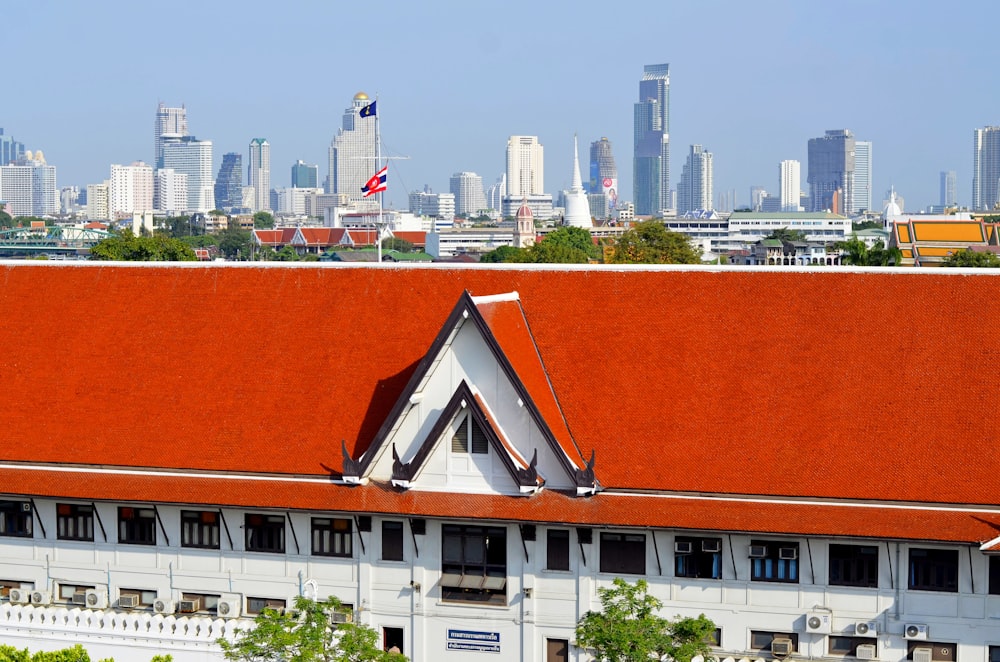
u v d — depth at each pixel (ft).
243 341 520.83
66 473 499.92
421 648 472.85
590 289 508.12
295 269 535.60
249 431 496.64
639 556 458.91
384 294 522.47
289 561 484.33
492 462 461.78
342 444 469.98
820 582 445.37
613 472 463.42
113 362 525.34
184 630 480.23
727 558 451.94
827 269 493.77
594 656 456.45
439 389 468.75
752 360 479.41
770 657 449.06
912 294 481.87
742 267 501.97
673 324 493.77
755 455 458.50
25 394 522.88
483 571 467.93
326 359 510.17
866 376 467.93
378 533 475.31
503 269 520.42
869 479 444.96
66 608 503.61
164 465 493.36
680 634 431.43
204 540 493.77
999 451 442.91
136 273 548.72
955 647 437.17
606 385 484.33
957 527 429.38
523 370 474.90
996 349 463.42
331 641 434.71
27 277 557.33
